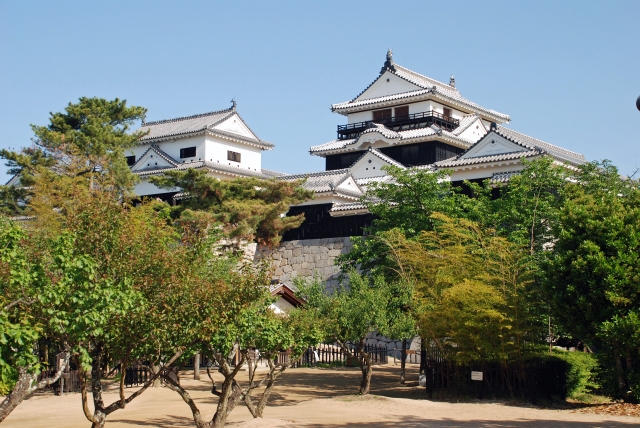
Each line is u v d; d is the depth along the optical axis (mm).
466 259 26688
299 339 20672
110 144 42188
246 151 61719
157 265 15055
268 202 41188
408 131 60406
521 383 25344
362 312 25078
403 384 31047
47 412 24516
